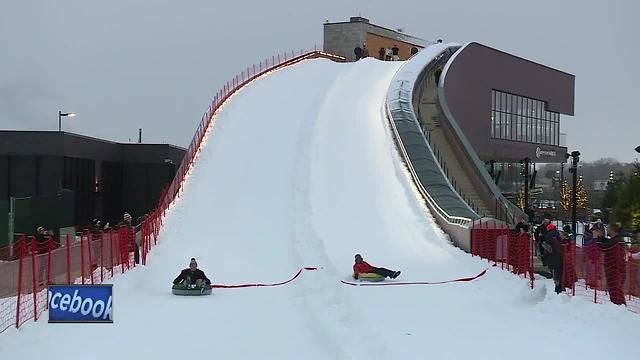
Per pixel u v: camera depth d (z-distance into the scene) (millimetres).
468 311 14852
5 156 38219
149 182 48281
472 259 23422
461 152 38594
